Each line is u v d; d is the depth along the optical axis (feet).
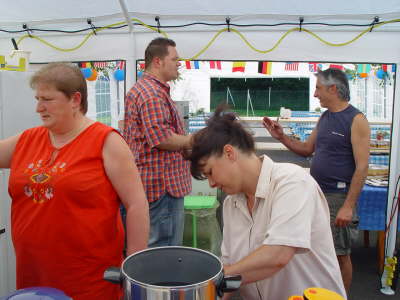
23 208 4.27
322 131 8.42
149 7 9.20
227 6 9.15
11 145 4.60
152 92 7.51
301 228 3.35
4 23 9.89
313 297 2.72
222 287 2.64
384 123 16.26
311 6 9.02
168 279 2.91
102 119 16.70
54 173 4.12
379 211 10.34
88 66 12.75
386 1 8.75
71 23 9.85
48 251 4.16
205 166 3.49
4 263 7.50
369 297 9.87
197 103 29.78
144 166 7.66
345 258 8.36
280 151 18.63
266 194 3.62
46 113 4.09
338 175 8.20
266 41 9.73
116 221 4.50
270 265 3.28
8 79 8.04
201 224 11.12
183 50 9.81
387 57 9.66
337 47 9.67
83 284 4.22
